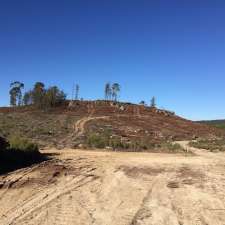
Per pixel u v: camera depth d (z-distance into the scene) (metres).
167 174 21.72
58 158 28.36
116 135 63.41
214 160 30.33
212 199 15.39
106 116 109.69
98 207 13.92
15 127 59.16
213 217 12.74
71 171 21.95
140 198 15.55
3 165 22.16
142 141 54.31
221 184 18.67
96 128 76.94
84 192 16.52
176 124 113.31
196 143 61.94
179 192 16.78
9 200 14.78
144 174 21.69
